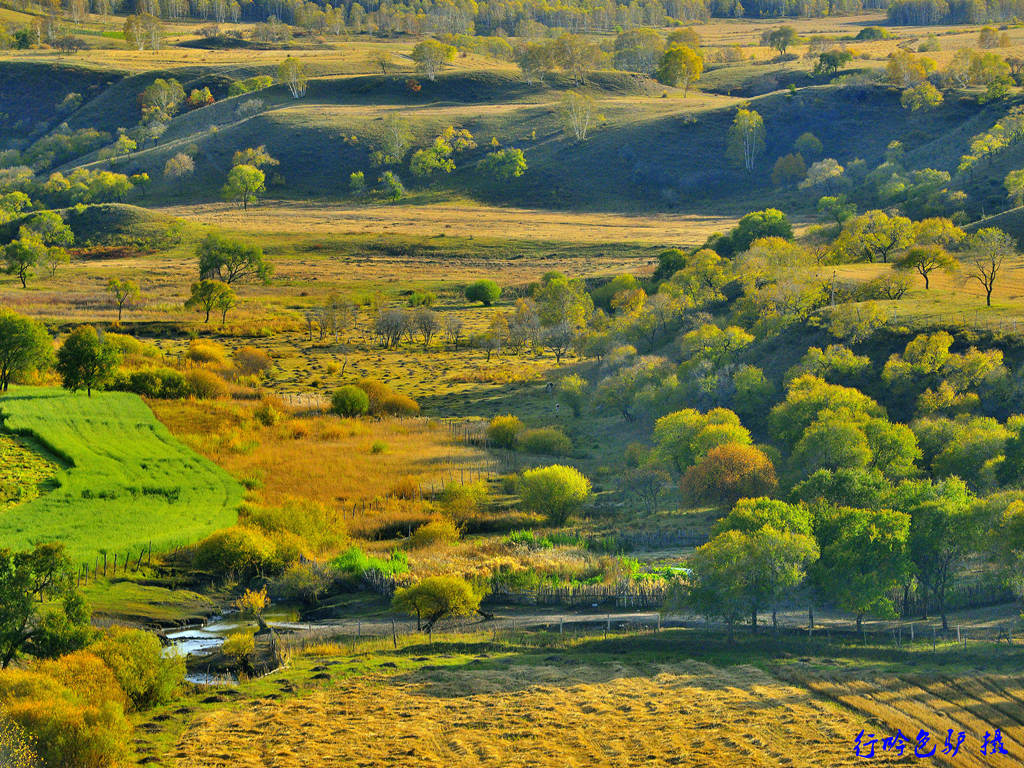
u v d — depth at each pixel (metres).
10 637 43.75
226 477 81.00
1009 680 41.97
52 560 45.44
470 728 39.22
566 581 62.47
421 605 53.44
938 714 38.94
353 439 94.81
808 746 36.56
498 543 70.06
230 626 55.97
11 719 35.94
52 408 93.81
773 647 48.47
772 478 73.00
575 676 44.62
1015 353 86.19
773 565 49.53
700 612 50.41
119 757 36.22
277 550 65.44
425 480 83.12
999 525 52.44
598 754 36.62
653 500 78.50
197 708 42.19
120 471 79.38
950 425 75.88
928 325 92.25
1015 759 35.31
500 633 52.72
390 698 42.62
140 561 63.72
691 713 39.91
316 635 53.75
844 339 94.75
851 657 46.47
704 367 95.88
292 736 38.75
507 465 87.50
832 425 73.25
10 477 76.25
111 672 41.47
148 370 107.25
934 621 52.94
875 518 53.91
